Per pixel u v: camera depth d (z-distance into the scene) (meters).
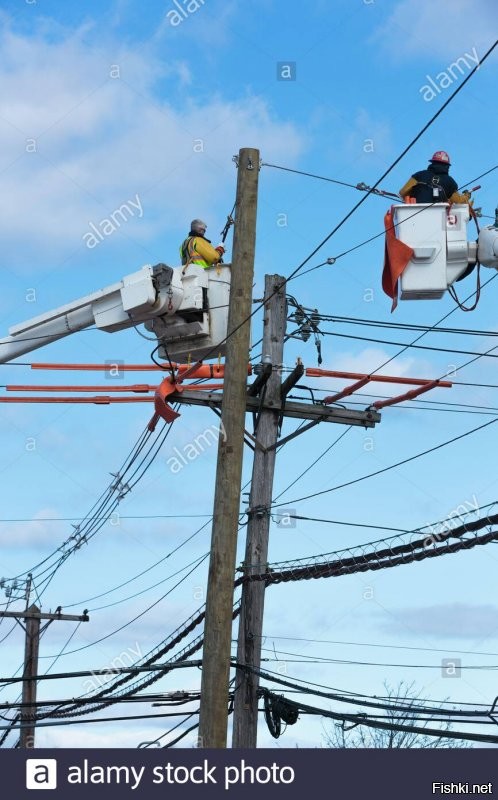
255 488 15.48
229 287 15.68
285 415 15.80
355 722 13.05
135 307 15.45
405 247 13.18
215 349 15.77
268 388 15.77
